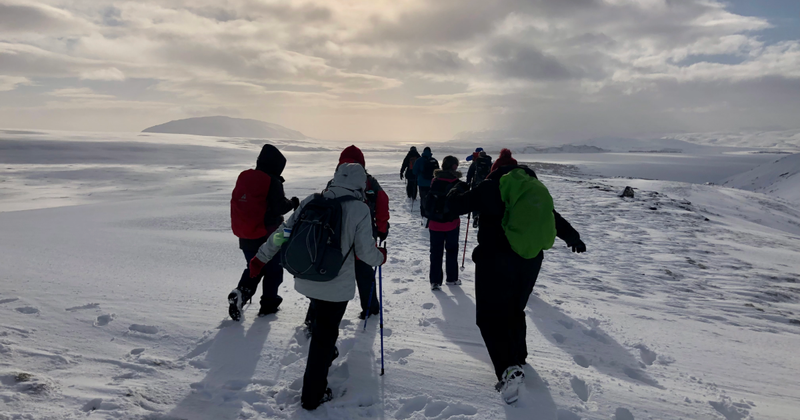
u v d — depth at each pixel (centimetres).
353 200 288
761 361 400
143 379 296
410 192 1518
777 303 623
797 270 806
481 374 329
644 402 298
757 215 2183
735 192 2725
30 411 247
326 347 280
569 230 355
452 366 340
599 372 350
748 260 863
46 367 300
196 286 523
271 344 358
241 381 302
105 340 352
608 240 1009
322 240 270
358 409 277
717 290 674
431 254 564
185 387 291
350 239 282
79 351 329
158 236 868
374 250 287
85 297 445
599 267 788
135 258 659
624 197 1642
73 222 1072
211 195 1800
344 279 285
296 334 379
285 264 275
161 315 411
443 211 349
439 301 514
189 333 375
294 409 273
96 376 295
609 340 426
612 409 287
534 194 310
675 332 464
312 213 278
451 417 271
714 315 550
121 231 930
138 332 371
